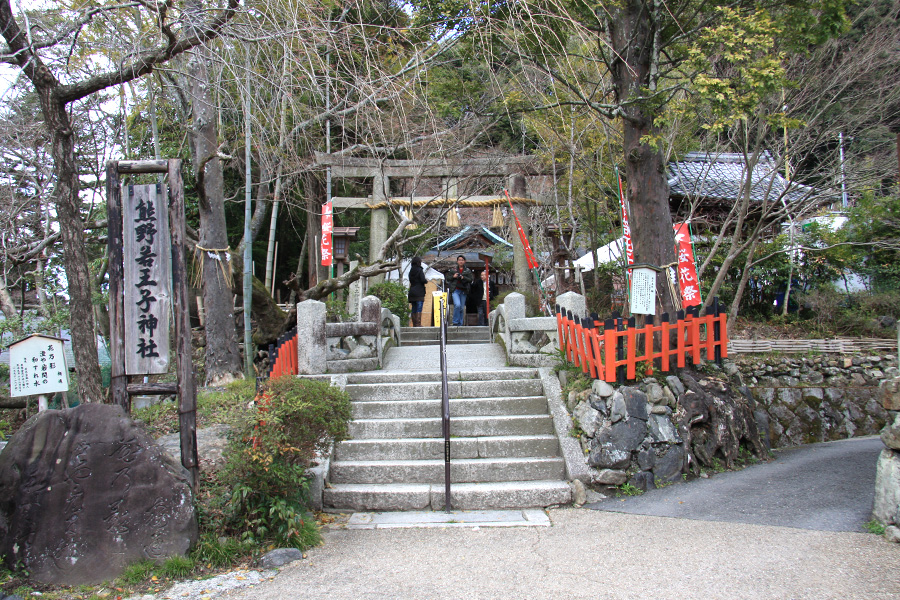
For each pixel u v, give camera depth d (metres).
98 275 10.93
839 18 7.00
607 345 6.24
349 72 6.64
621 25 7.83
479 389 7.13
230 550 4.34
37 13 5.98
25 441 4.27
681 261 8.44
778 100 9.91
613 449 5.96
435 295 13.04
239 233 16.62
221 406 7.56
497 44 7.88
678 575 3.94
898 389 4.62
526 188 14.55
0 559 4.07
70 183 5.43
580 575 4.00
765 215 9.88
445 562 4.29
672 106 8.55
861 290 12.69
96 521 4.18
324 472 5.73
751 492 5.74
